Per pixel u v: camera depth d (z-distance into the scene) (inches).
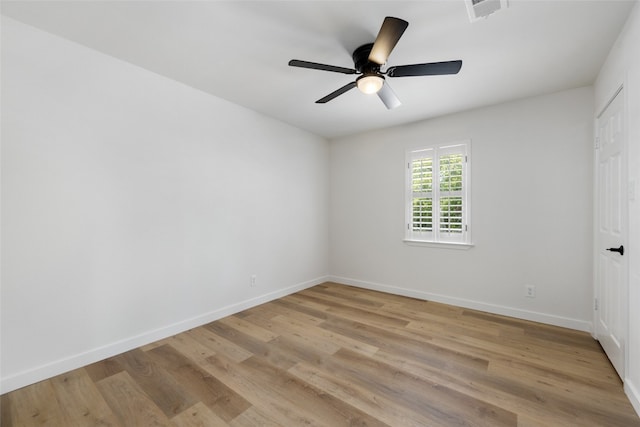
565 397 66.6
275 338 98.5
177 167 102.7
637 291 62.6
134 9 65.7
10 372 69.6
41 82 73.9
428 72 74.3
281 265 146.0
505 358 84.3
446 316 117.9
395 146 150.4
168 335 100.0
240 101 119.8
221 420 60.2
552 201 108.8
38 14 67.7
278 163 143.5
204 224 111.5
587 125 102.1
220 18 68.8
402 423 59.0
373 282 159.2
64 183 77.9
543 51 81.0
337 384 72.4
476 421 59.4
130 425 59.1
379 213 156.7
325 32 73.9
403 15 66.7
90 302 82.6
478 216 124.7
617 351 75.2
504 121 118.0
